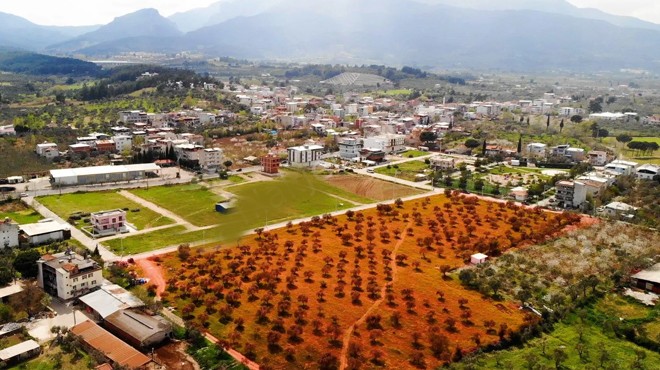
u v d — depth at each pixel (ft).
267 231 558.15
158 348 343.46
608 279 448.65
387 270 463.01
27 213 602.44
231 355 333.62
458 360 333.62
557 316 390.01
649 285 437.58
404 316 384.68
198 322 368.48
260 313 379.14
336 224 590.14
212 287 420.77
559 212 644.27
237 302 400.67
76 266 404.57
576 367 331.77
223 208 618.03
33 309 379.96
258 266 465.47
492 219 606.55
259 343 346.95
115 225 559.79
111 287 408.05
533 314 387.96
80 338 340.80
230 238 537.65
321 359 323.57
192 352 339.57
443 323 374.84
